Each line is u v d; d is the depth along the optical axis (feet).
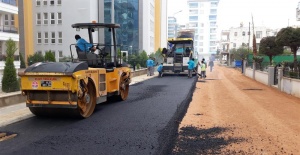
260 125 24.20
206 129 22.72
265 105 34.22
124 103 34.42
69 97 24.63
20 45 129.49
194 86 53.83
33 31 134.00
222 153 17.21
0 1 82.69
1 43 86.17
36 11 133.18
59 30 131.75
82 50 31.32
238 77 83.41
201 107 32.60
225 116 27.71
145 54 117.60
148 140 19.56
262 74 64.49
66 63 25.50
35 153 17.24
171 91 45.39
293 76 45.14
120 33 142.51
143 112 28.91
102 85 29.53
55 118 26.37
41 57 120.37
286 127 23.63
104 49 34.27
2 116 25.94
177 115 27.40
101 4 139.23
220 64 209.77
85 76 25.75
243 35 241.76
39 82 24.66
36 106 25.25
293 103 35.96
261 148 18.25
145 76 78.28
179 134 21.30
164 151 17.34
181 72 78.02
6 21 116.47
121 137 20.29
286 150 17.97
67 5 130.00
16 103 32.40
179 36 89.30
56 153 17.21
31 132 21.67
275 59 96.17
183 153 17.16
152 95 40.96
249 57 97.45
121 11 141.79
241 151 17.62
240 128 23.15
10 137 20.42
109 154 16.97
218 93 45.39
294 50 56.39
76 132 21.66
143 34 148.25
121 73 35.42
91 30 35.29
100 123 24.45
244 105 34.06
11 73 45.91
